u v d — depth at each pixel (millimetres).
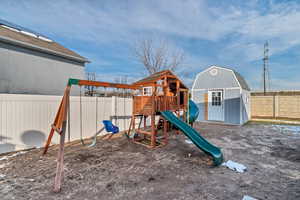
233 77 9266
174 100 6414
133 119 6082
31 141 4652
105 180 2822
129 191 2479
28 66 6648
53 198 2291
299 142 5453
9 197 2312
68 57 8219
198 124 9461
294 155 4125
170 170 3256
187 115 7250
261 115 12227
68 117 5422
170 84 7531
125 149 4703
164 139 5719
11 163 3572
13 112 4332
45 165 3471
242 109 9305
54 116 5152
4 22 7523
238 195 2369
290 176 2980
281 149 4664
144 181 2797
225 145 5125
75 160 3760
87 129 6023
